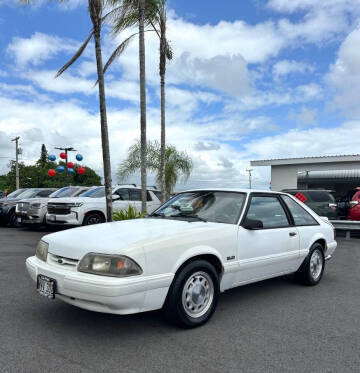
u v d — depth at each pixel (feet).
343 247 32.12
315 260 18.31
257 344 11.10
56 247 11.98
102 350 10.53
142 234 11.91
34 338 11.30
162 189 42.06
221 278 13.25
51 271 11.41
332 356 10.38
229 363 9.87
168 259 11.37
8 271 20.49
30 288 16.92
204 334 11.80
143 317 13.20
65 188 44.80
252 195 15.40
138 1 34.81
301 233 16.99
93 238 11.72
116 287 10.16
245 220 14.33
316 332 12.14
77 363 9.74
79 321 12.75
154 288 10.96
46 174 195.72
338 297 16.26
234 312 14.03
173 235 11.93
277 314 13.87
